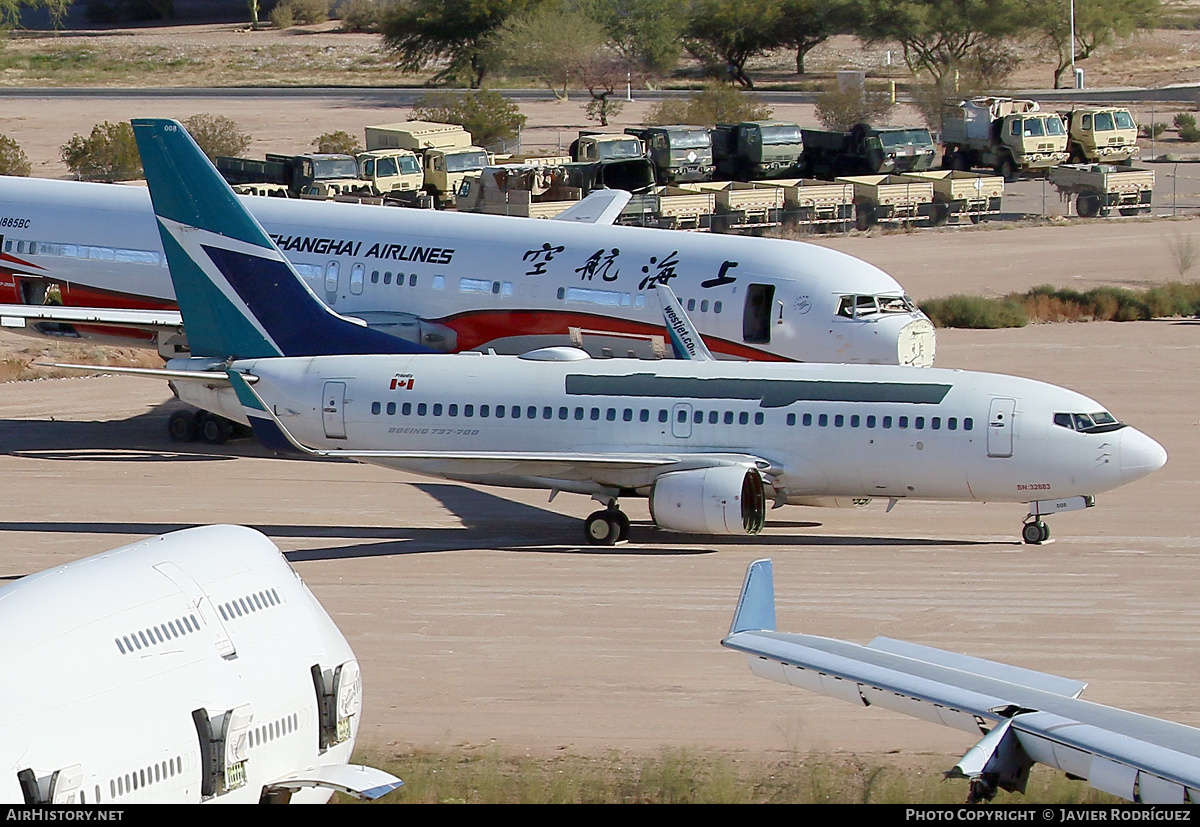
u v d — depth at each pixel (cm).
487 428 15300
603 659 11431
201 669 6581
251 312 16862
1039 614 12306
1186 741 4900
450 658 11494
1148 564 13825
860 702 5569
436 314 18588
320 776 6994
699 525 14275
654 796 8556
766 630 6162
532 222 18950
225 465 18538
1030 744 4947
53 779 5825
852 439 14450
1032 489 14288
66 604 6512
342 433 15775
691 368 15188
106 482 17600
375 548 14800
